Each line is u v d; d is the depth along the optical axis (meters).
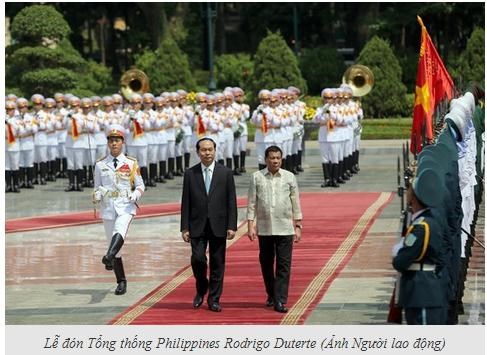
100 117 49.75
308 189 46.88
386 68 75.25
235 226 23.42
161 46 78.75
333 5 95.00
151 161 50.38
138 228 36.41
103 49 97.62
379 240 32.22
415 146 22.78
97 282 27.02
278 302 22.83
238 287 25.78
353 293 24.45
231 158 52.38
